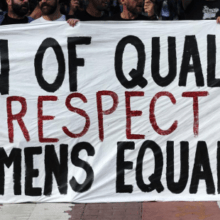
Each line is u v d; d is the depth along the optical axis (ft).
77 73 22.70
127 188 22.79
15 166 22.89
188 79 22.70
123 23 22.59
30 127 22.81
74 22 22.50
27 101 22.75
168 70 22.74
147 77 22.70
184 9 24.75
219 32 22.67
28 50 22.67
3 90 22.75
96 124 22.74
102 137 22.79
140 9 24.27
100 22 22.57
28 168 22.85
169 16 26.16
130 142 22.75
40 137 22.82
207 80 22.70
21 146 22.85
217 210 21.33
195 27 22.66
